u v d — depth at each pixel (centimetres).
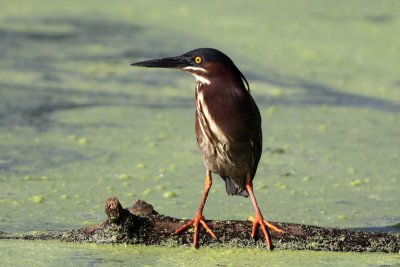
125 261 803
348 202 1075
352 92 1798
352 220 992
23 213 989
